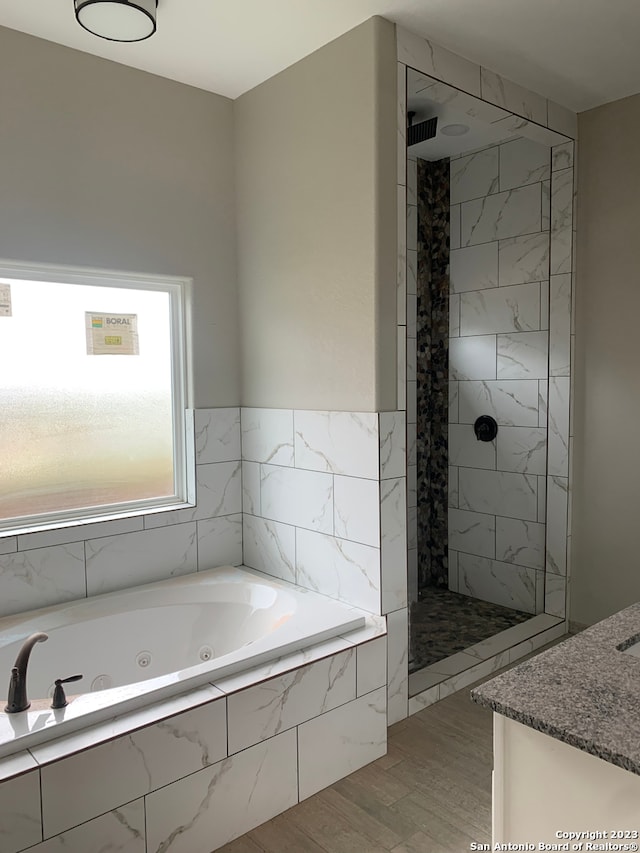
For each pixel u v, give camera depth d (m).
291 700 2.22
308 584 2.95
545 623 3.57
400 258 2.62
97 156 2.76
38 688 2.45
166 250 2.99
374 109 2.48
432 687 2.87
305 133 2.79
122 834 1.84
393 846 2.02
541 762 1.12
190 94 3.04
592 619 3.48
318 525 2.87
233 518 3.31
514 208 3.70
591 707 1.10
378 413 2.57
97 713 1.87
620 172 3.23
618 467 3.33
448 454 4.16
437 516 4.21
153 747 1.89
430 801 2.24
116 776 1.82
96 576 2.84
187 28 2.53
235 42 2.64
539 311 3.61
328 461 2.80
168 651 2.80
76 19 2.37
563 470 3.54
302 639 2.37
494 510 3.93
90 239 2.75
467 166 3.93
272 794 2.18
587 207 3.37
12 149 2.54
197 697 2.02
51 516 2.79
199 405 3.15
